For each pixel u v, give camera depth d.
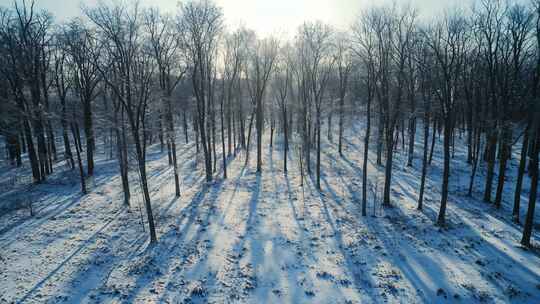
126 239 12.46
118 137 16.44
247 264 10.69
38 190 18.88
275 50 24.16
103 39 16.38
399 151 32.09
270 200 17.80
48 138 22.97
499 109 19.50
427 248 12.25
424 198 18.98
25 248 11.49
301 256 11.34
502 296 9.13
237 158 29.92
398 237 13.23
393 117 16.27
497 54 19.27
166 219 14.55
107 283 9.43
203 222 14.26
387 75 16.42
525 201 18.94
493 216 16.30
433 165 26.81
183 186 20.55
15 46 19.30
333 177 23.33
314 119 27.59
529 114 14.47
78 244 11.89
